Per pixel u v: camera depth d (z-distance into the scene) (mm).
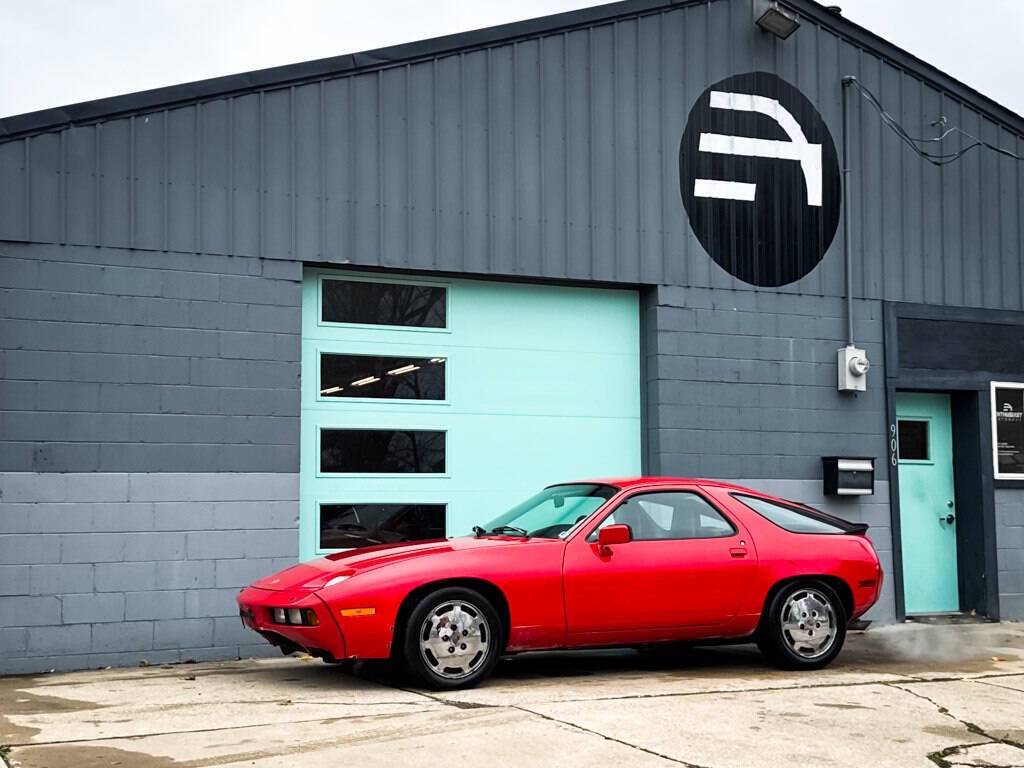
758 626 9227
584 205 11977
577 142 11992
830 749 6535
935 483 13844
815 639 9383
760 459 12547
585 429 12102
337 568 8352
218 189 10508
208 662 10102
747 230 12750
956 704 7926
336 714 7344
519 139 11734
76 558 9797
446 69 11477
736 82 12875
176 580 10094
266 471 10484
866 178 13500
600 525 8852
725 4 12914
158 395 10164
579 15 12055
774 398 12695
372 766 6008
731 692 8258
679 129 12516
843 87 13469
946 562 13789
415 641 8125
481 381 11680
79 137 10062
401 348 11359
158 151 10320
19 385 9734
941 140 13992
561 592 8508
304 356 10938
